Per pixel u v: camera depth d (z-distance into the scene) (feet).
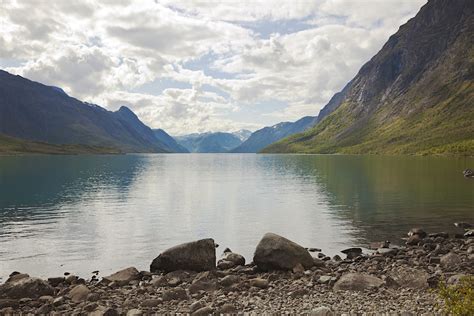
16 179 367.86
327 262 102.01
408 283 74.54
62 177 400.67
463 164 576.61
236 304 65.67
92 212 190.90
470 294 46.24
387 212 180.55
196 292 75.66
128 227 154.30
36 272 98.48
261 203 221.25
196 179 403.13
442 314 54.49
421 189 265.34
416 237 122.42
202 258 94.38
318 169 545.85
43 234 141.08
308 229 148.87
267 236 97.40
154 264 95.96
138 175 460.14
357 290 72.18
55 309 66.80
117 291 77.87
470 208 186.80
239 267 97.19
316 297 68.90
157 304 67.72
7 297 72.38
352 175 410.93
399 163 642.22
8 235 139.13
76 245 125.39
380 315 56.80
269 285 79.51
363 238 132.87
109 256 113.19
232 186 325.62
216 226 156.87
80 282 86.79
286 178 404.16
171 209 200.95
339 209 192.95
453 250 106.93
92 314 61.87
